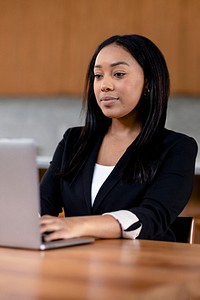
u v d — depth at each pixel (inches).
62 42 206.2
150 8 191.8
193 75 186.7
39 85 210.7
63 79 206.5
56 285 46.5
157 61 87.4
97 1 200.1
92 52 201.5
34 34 210.5
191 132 197.3
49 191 92.7
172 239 84.9
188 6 186.4
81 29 203.0
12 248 65.4
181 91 188.2
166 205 80.8
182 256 61.6
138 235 75.0
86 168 87.3
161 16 190.2
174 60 188.7
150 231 77.0
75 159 88.2
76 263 56.3
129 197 83.2
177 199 82.4
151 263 56.8
